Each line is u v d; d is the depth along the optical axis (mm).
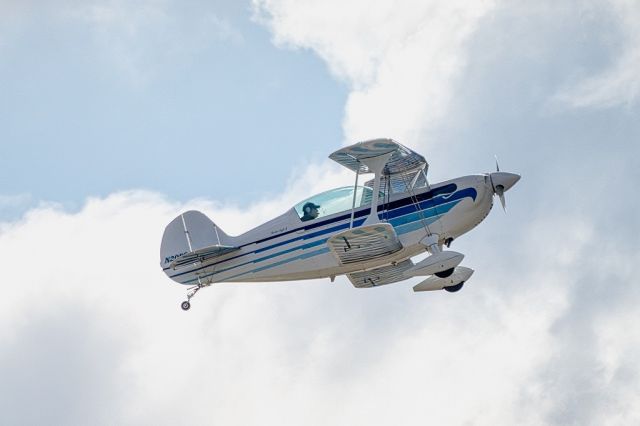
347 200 73250
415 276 68000
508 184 71750
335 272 73875
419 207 71188
